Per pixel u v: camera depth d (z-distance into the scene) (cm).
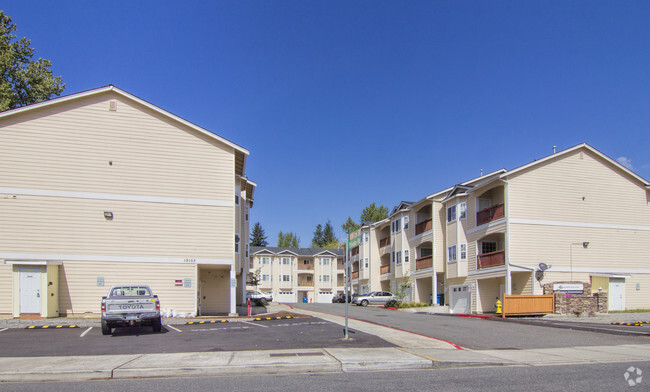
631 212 3136
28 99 3516
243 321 2175
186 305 2395
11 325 1978
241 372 1016
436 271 3728
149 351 1277
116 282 2322
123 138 2423
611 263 3023
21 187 2256
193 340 1494
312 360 1095
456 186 3541
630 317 2470
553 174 3005
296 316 2383
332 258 7656
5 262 2181
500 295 3156
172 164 2478
